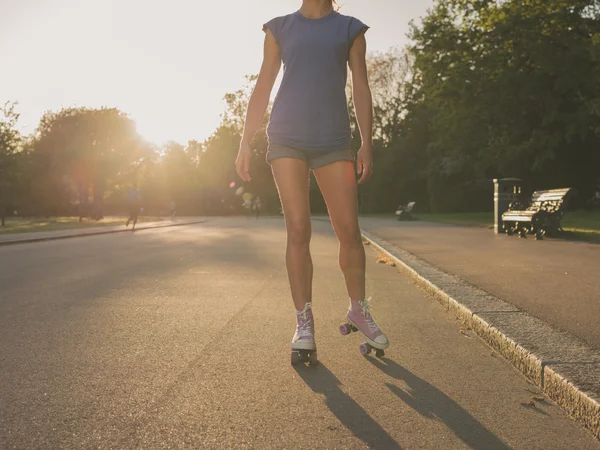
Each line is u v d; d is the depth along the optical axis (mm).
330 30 3158
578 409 2398
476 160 29031
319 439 2205
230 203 58188
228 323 4398
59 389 2805
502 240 11891
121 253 11086
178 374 3059
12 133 28062
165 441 2184
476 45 25547
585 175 28359
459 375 3053
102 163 51875
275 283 6695
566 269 6840
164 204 58844
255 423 2367
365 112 3211
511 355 3258
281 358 3389
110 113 58344
